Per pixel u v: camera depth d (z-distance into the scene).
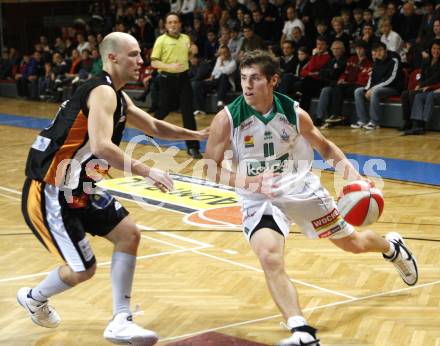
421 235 7.07
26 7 27.38
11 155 12.35
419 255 6.41
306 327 4.04
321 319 4.93
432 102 13.53
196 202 8.62
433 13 14.34
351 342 4.52
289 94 15.61
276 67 4.45
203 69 17.69
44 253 6.62
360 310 5.09
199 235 7.19
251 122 4.52
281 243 4.42
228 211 8.16
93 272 4.44
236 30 17.80
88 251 4.35
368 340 4.55
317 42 15.52
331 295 5.42
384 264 6.18
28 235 7.27
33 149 4.38
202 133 4.97
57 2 27.41
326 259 6.33
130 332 4.31
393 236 5.43
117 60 4.29
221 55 17.17
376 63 14.54
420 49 14.47
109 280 5.81
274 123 4.54
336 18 15.67
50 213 4.29
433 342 4.50
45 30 27.11
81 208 4.36
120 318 4.36
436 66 13.56
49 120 17.56
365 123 14.72
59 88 21.47
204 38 18.80
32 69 22.86
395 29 15.80
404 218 7.76
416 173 10.20
